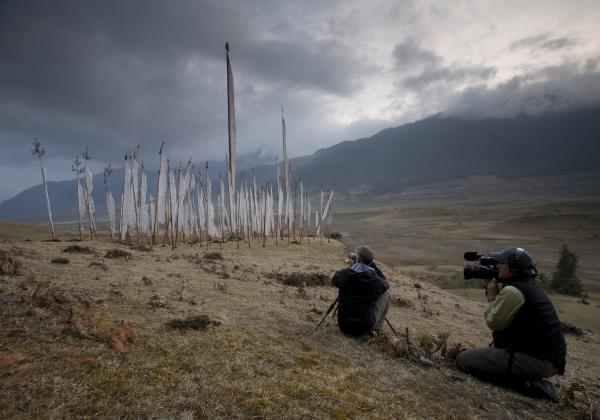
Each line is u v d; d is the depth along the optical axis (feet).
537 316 15.62
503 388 16.38
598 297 197.77
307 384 13.37
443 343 20.27
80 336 14.44
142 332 16.19
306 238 148.15
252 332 18.51
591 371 28.78
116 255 47.11
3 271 24.71
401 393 14.14
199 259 58.13
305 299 32.04
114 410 9.91
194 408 10.57
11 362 11.52
